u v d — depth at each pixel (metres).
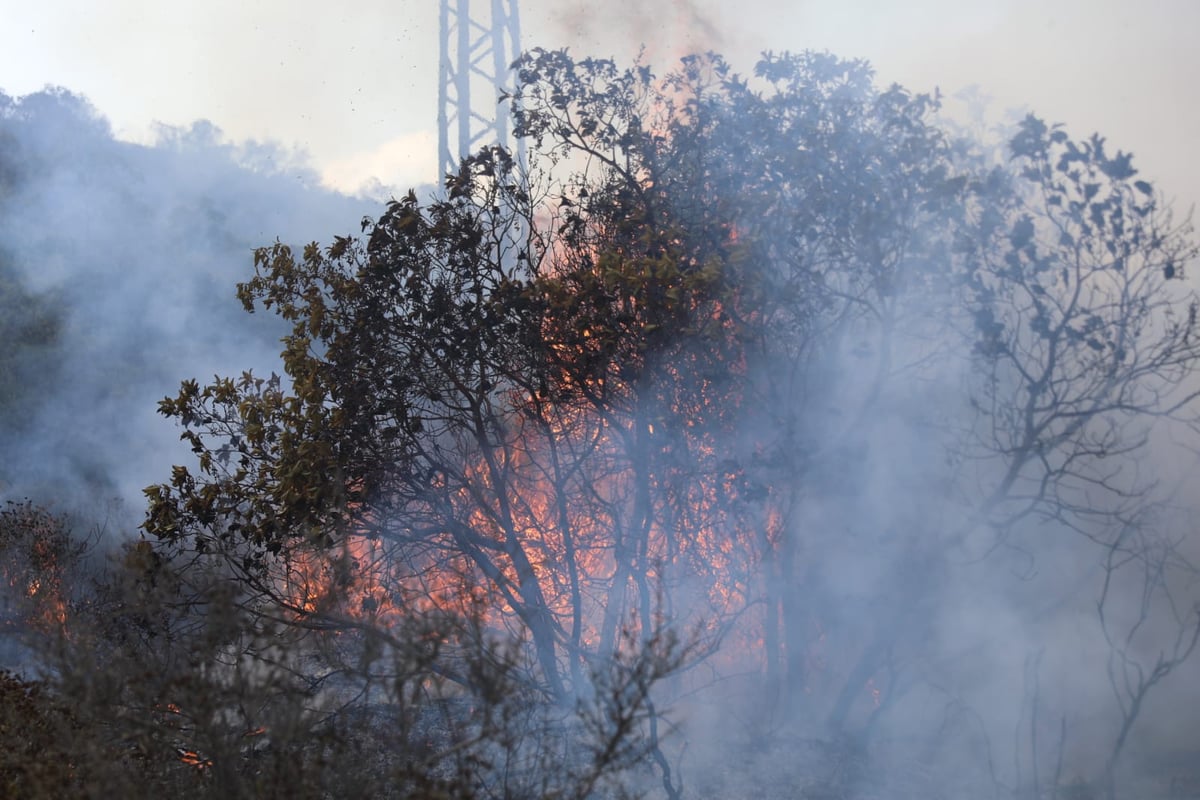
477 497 13.84
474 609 11.11
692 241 13.65
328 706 11.83
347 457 13.77
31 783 8.89
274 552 13.53
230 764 9.43
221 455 14.11
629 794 11.32
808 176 13.50
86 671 9.68
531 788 10.12
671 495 13.86
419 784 9.12
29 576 16.14
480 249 14.15
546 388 13.70
